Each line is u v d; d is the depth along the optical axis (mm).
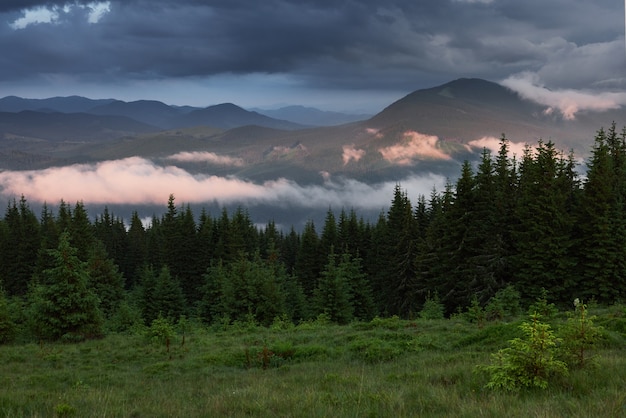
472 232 44688
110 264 55125
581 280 38844
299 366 15969
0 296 27203
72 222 73062
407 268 56906
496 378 9047
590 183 40156
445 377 10758
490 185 45562
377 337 20406
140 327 32906
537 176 41688
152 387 13641
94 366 18391
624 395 7477
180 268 77438
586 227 38562
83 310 25969
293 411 8148
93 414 8688
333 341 20859
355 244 78750
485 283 41812
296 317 51875
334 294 44219
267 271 45688
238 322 35156
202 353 19906
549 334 9203
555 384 8789
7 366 18406
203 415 8570
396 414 7539
